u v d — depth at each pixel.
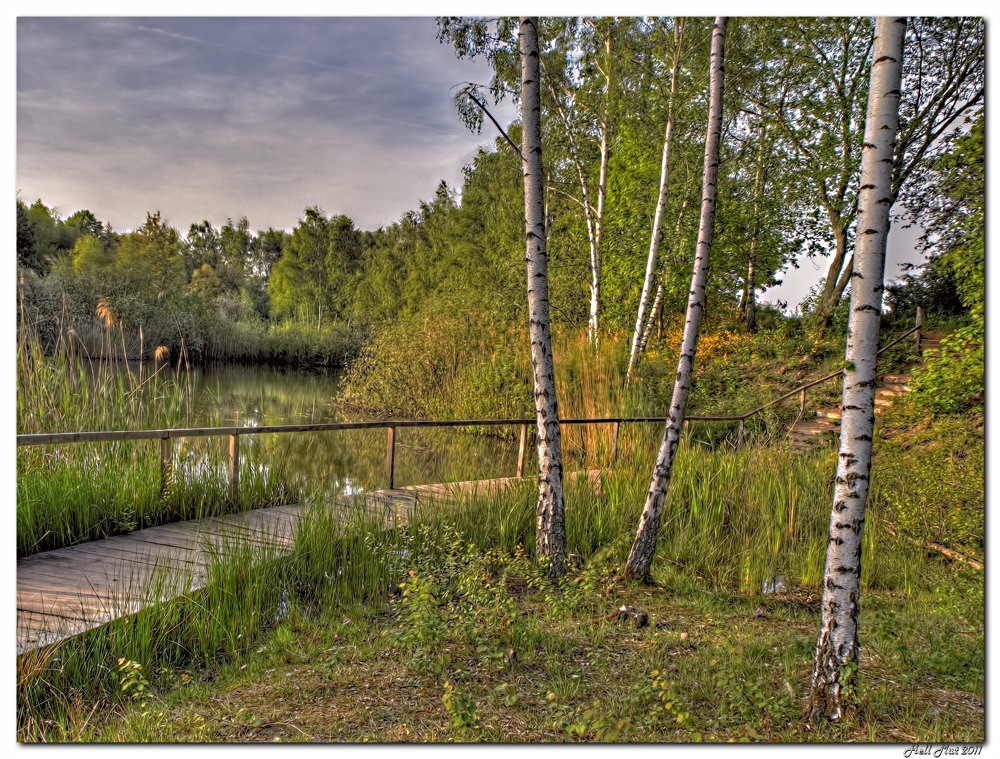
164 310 28.97
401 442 14.98
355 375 19.72
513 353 16.47
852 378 3.99
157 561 5.55
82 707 3.91
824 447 12.34
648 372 16.09
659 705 4.02
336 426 8.48
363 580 6.10
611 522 7.84
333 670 4.48
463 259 38.09
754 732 3.71
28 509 6.13
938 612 5.90
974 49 17.62
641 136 18.69
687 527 7.80
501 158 24.69
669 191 18.39
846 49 19.28
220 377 27.31
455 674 4.48
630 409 12.88
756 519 8.20
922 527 7.78
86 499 6.68
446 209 44.12
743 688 4.11
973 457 8.16
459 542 6.46
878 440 10.77
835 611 3.99
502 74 7.45
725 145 19.00
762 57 17.94
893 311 20.27
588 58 17.69
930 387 11.31
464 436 15.30
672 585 6.63
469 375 16.88
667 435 6.63
